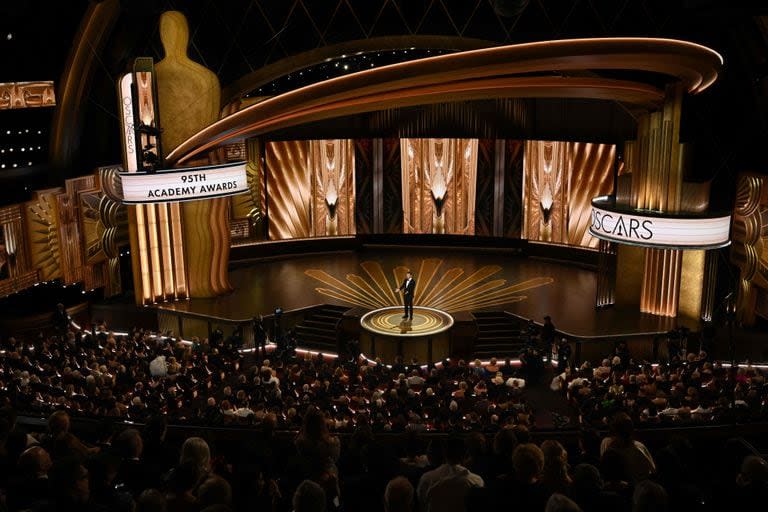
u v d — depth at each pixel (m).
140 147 26.80
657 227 24.12
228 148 33.41
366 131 35.50
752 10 22.97
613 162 31.84
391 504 5.07
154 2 22.11
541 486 5.48
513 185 34.81
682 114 26.45
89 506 5.47
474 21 29.53
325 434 7.31
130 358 21.47
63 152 28.64
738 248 26.88
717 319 28.27
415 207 36.22
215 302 29.31
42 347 21.16
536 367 23.16
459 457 6.07
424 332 25.12
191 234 29.36
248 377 20.94
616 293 27.70
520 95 24.67
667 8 26.95
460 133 35.00
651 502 5.05
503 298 29.27
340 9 29.72
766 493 5.63
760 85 25.95
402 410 16.75
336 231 36.41
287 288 30.94
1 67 27.06
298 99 25.23
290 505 6.36
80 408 15.36
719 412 15.00
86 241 28.72
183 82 27.86
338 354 26.81
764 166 26.66
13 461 6.88
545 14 28.86
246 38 29.91
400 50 31.11
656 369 21.50
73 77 27.39
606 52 21.66
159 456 7.16
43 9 26.67
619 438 7.03
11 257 26.05
